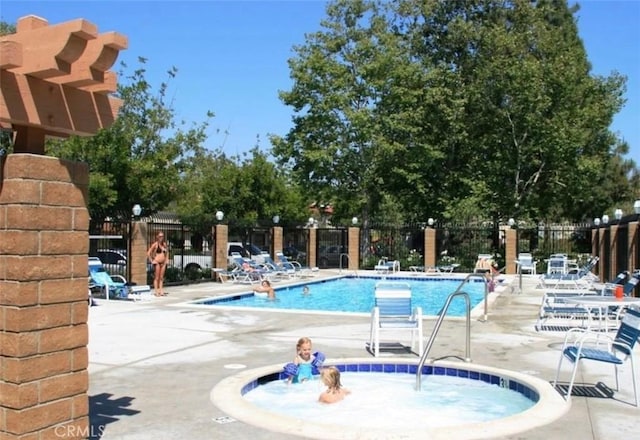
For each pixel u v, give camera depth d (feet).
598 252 101.24
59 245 15.56
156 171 93.71
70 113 15.76
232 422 20.90
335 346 35.83
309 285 87.97
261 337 38.60
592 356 24.17
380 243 125.70
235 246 104.94
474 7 137.59
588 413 22.44
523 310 54.75
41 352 15.15
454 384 29.35
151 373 28.50
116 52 15.05
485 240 124.77
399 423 23.63
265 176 133.08
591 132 130.52
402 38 139.54
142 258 71.92
